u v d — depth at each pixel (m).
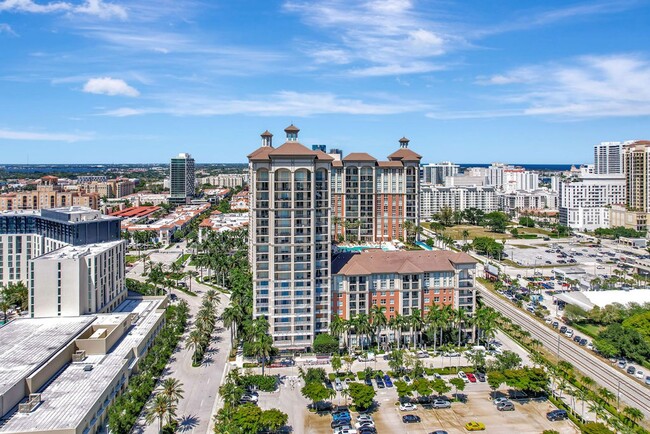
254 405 141.50
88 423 129.50
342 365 180.00
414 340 193.38
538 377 154.00
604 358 188.88
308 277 191.00
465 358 185.50
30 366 145.88
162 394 139.88
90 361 164.25
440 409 150.25
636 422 141.25
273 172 186.75
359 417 142.62
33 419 125.19
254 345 168.38
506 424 141.50
